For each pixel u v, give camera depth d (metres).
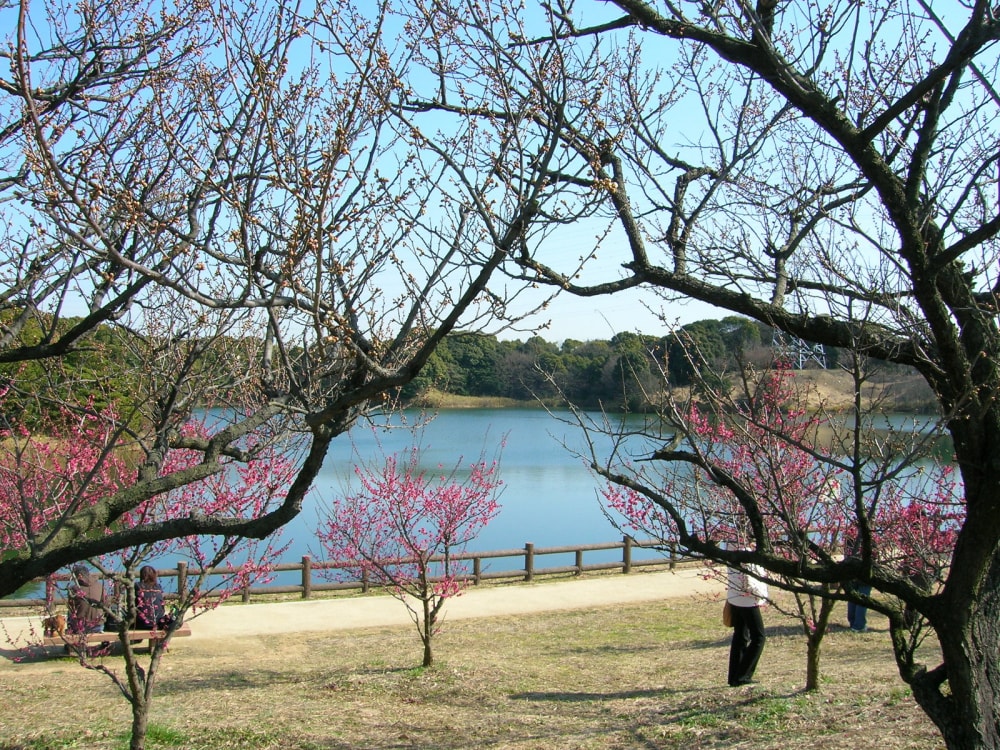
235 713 8.20
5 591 4.18
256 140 3.76
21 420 6.31
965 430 3.80
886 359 3.99
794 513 4.42
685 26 4.14
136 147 4.67
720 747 6.38
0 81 4.54
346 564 11.45
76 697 8.80
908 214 3.76
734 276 4.70
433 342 3.55
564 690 9.02
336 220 3.58
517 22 4.52
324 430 4.07
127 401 6.06
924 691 4.18
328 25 3.79
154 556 8.23
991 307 3.86
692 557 4.41
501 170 3.71
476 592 14.95
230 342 5.71
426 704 8.57
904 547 5.58
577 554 16.50
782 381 5.44
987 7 3.53
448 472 20.09
